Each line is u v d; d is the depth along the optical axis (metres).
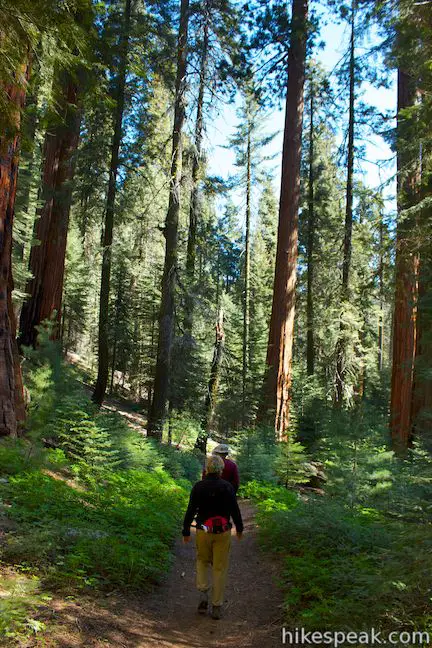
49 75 6.46
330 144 28.80
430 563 3.96
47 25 5.12
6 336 9.38
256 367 32.28
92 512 7.07
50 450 9.48
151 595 5.64
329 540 6.77
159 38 19.23
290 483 14.65
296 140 17.55
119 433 12.60
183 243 22.80
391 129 16.11
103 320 19.75
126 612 4.88
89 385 35.28
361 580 4.48
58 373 10.25
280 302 17.17
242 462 14.38
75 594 4.82
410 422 15.38
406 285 15.09
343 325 22.86
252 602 5.84
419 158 13.11
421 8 11.62
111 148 20.16
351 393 22.61
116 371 49.91
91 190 19.83
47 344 10.22
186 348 19.48
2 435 9.01
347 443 9.28
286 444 14.89
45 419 8.22
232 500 5.62
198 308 19.61
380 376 31.95
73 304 43.19
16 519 5.87
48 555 5.29
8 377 9.30
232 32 19.19
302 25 16.64
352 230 23.20
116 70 14.85
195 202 21.56
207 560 5.60
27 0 4.80
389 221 13.02
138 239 22.95
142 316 33.88
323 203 28.42
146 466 13.15
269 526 8.34
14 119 5.63
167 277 19.06
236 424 22.67
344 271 23.20
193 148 20.02
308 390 25.08
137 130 21.89
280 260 17.39
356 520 7.46
